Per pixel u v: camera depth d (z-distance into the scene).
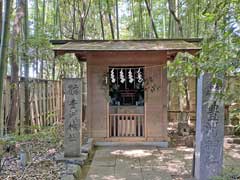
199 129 4.23
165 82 6.98
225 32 2.14
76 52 6.43
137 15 13.08
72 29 10.90
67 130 5.18
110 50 6.24
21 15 5.88
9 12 3.30
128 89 7.18
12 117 5.71
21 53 6.20
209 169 4.11
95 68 7.04
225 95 2.29
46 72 10.76
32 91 7.11
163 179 4.49
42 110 8.16
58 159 4.95
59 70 11.42
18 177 3.93
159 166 5.21
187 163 5.39
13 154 4.88
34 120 7.30
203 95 4.08
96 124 7.07
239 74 2.15
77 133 5.18
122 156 5.97
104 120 7.06
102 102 7.07
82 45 6.69
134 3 12.96
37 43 6.62
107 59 6.98
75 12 10.98
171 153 6.20
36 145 5.99
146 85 7.00
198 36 9.02
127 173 4.81
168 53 6.84
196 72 2.39
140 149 6.62
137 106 7.12
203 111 4.11
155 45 6.60
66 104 5.20
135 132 7.08
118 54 6.92
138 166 5.23
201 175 4.14
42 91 8.18
